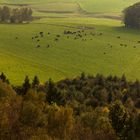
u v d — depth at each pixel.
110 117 57.56
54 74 136.00
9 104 48.25
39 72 136.00
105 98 97.50
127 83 120.50
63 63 152.75
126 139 52.31
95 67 152.25
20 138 42.47
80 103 86.00
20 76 127.31
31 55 159.62
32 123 46.06
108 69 151.75
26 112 46.97
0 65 138.50
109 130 51.75
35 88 91.12
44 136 43.03
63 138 45.25
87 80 115.69
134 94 107.50
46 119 47.41
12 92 58.22
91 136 48.47
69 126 48.19
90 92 100.38
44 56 159.88
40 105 52.50
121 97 103.06
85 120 53.94
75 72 143.25
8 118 45.25
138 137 52.25
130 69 154.50
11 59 148.88
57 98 80.50
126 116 57.41
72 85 109.06
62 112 49.06
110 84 115.06
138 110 89.88
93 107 88.75
